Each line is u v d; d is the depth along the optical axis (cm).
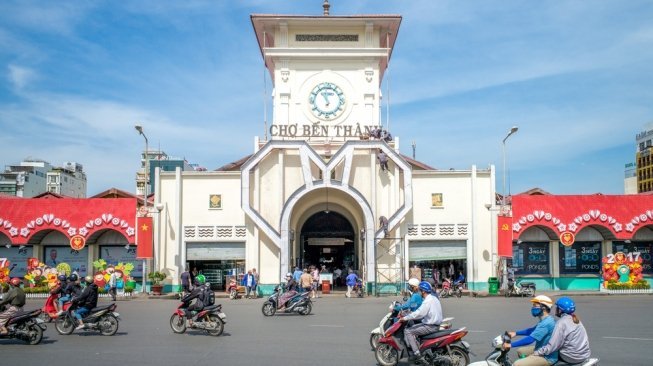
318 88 4172
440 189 4003
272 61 4256
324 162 3825
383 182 3984
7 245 4019
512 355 1605
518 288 3691
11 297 1777
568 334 1013
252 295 3716
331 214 4422
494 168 4009
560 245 4203
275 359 1517
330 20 4131
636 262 3912
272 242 3928
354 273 3853
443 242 3981
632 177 11306
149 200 4484
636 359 1512
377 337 1625
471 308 2875
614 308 2830
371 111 4156
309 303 2658
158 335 1969
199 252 3950
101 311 1961
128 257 4106
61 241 4119
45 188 10756
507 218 3841
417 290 1503
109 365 1448
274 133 3988
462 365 1364
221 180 3984
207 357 1547
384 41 4431
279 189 3878
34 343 1773
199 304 1980
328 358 1530
